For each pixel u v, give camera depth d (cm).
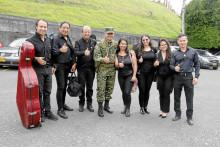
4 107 452
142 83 445
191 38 1958
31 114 336
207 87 780
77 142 312
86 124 383
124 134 346
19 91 354
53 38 410
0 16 1272
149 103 537
